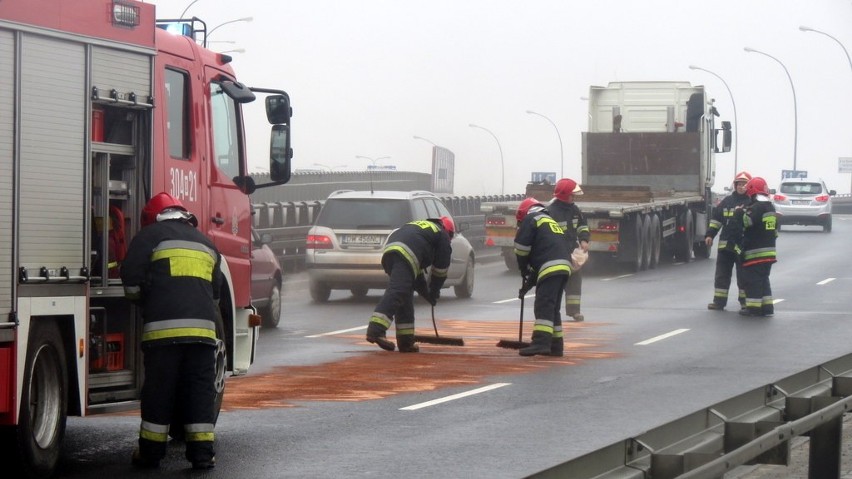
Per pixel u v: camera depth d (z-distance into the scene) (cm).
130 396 995
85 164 902
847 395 771
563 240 1675
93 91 911
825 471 751
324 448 1035
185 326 925
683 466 538
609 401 1288
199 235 950
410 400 1294
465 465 969
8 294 831
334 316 2250
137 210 983
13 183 836
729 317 2234
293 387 1382
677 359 1647
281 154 1198
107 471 939
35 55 858
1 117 828
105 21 923
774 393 711
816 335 1944
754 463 653
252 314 1196
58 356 893
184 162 1055
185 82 1076
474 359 1639
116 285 967
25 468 855
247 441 1064
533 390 1366
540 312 1659
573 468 502
